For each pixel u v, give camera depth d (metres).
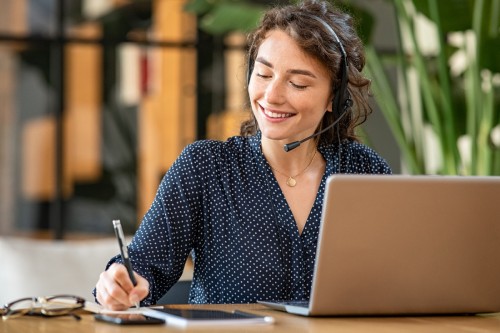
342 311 2.21
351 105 2.73
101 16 5.63
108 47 5.64
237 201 2.71
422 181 2.15
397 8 5.22
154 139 5.71
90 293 3.25
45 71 5.55
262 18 2.72
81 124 5.60
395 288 2.22
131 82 5.67
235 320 2.03
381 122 6.05
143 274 2.58
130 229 5.66
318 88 2.63
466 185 2.18
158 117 5.71
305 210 2.72
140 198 5.69
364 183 2.12
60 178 5.56
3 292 3.19
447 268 2.23
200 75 5.77
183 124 5.76
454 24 4.94
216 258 2.70
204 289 2.71
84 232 5.60
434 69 5.35
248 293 2.65
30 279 3.20
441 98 5.27
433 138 6.00
